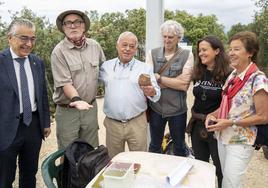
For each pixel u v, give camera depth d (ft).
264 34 33.94
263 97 8.11
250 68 8.52
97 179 7.26
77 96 9.90
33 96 10.03
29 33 9.32
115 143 11.21
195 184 7.19
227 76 10.06
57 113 11.30
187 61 11.38
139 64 10.85
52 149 18.20
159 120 12.00
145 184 7.13
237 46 8.46
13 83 9.47
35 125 10.18
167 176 7.28
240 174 8.75
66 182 8.29
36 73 10.10
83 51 10.74
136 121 11.03
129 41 10.37
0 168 9.87
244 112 8.52
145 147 11.38
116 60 10.97
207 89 10.32
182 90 11.53
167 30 11.22
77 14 10.35
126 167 7.02
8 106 9.46
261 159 16.66
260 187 13.71
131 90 10.69
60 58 10.43
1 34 21.75
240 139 8.61
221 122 8.62
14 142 9.76
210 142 10.48
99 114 25.86
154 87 10.59
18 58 9.66
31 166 10.48
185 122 12.09
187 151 12.53
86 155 7.97
